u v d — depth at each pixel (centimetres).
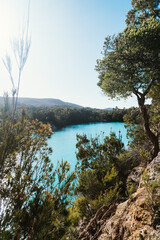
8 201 141
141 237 190
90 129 6216
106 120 8775
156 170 271
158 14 852
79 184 578
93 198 568
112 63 745
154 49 636
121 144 879
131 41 671
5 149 122
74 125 7988
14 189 140
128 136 1050
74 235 228
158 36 632
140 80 729
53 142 3953
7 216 124
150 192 221
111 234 265
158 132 698
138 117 996
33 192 172
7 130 119
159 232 175
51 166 202
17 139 130
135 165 708
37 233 142
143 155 685
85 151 803
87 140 841
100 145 812
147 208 220
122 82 727
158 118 846
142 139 920
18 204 143
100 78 969
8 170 130
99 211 415
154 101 943
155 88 806
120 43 752
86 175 616
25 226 147
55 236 160
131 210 259
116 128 6088
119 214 298
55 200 185
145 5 827
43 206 160
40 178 182
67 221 177
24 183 155
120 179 622
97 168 741
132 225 224
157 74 657
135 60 682
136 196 274
